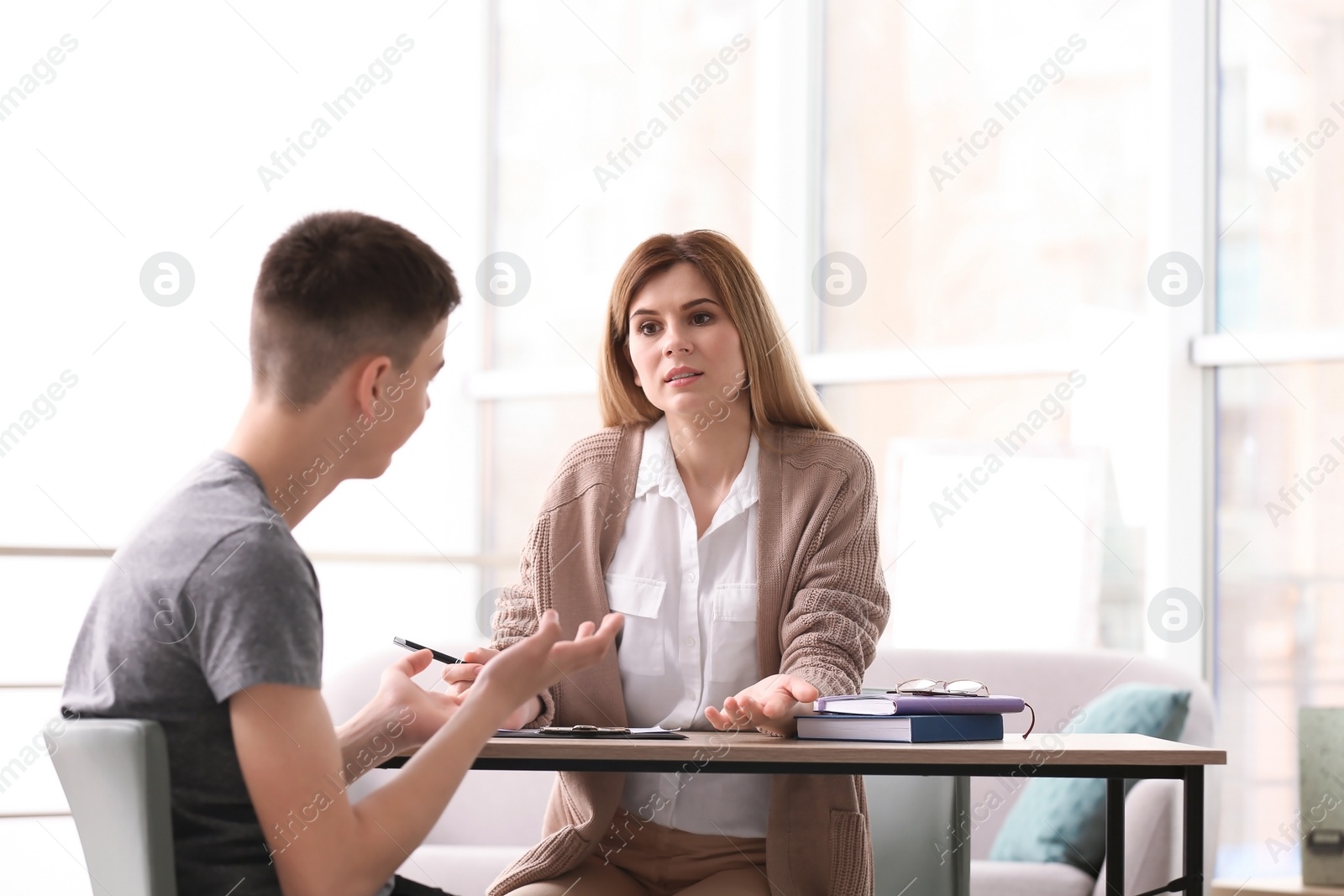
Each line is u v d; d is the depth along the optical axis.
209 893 1.11
